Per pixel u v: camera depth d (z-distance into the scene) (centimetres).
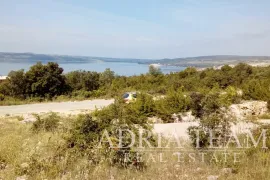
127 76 4047
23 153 535
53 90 2897
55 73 2928
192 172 462
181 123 1078
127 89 3306
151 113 1266
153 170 468
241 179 425
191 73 4119
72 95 3002
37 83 2803
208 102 623
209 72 3969
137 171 463
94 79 3484
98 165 471
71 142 533
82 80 3334
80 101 2733
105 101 2719
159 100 1336
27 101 2634
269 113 1348
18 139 675
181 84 3247
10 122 1230
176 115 1220
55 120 934
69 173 455
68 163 487
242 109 1318
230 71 3919
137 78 3828
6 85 2823
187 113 1221
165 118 1209
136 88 3353
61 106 2314
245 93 1800
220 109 624
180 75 4059
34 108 2186
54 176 447
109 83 3612
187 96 1306
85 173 444
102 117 546
